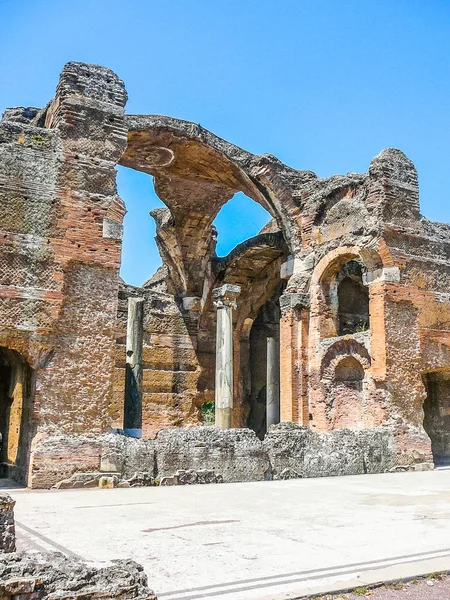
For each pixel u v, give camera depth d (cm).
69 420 1778
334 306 2636
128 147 2636
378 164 2458
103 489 1667
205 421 4106
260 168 2692
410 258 2441
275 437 1953
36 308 1781
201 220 3294
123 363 3198
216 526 971
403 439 2262
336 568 692
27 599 477
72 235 1872
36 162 1862
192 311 3469
